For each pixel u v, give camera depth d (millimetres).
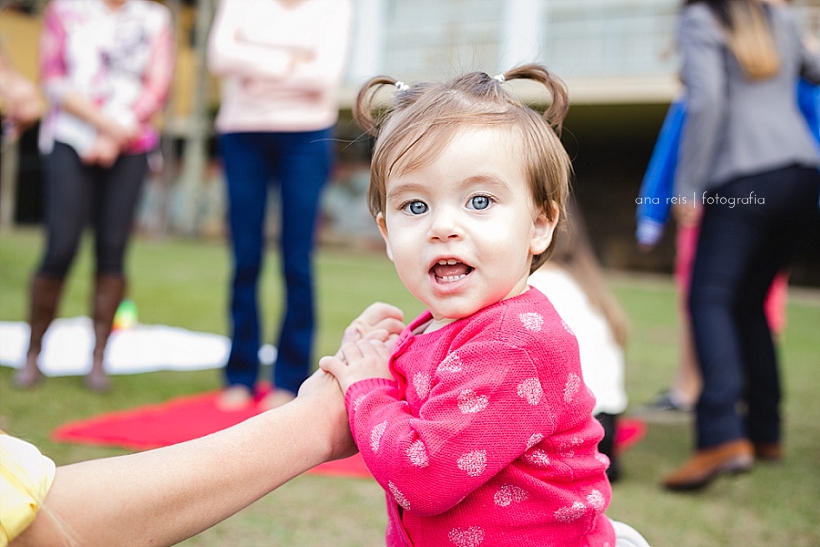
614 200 13242
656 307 6480
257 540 1536
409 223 880
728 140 2113
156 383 2850
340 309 5129
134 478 665
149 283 5949
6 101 2764
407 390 885
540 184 903
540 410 821
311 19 2545
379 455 808
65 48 2719
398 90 999
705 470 1940
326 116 2574
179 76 13180
